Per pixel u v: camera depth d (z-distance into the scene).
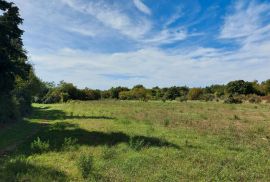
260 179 12.18
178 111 47.75
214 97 90.38
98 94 113.38
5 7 28.81
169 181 11.61
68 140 20.06
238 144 19.38
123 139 20.83
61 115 42.47
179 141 19.95
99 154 15.88
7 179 11.47
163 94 108.25
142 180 11.64
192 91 96.56
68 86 105.88
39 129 28.98
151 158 15.05
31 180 11.26
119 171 12.80
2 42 28.34
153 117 37.38
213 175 12.48
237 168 13.65
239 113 43.91
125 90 120.38
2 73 28.88
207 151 17.02
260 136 22.88
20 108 43.59
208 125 29.19
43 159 15.05
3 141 21.86
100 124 30.16
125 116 39.56
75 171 12.82
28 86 53.88
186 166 13.72
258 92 93.44
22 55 31.02
